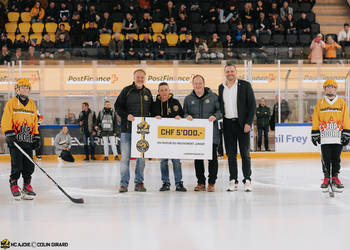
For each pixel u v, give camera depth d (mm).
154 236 4332
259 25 20375
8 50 16422
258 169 11219
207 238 4250
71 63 16594
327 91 7176
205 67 16953
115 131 15727
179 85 16938
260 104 16141
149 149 7355
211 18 20859
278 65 16516
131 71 16797
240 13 21031
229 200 6383
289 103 16484
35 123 7020
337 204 6031
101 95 16703
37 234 4445
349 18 22703
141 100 7426
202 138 7371
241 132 7293
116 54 17219
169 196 6812
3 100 16281
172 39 20281
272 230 4551
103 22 20344
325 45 18109
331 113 7137
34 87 16438
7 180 9430
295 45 20344
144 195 6949
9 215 5430
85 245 4051
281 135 16172
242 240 4180
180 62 16938
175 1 22047
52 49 16641
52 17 20828
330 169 7258
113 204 6137
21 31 21078
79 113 16438
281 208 5734
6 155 16031
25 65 16375
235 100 7270
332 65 16516
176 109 7555
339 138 7133
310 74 16531
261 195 6848
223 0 21359
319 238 4246
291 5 22000
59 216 5328
